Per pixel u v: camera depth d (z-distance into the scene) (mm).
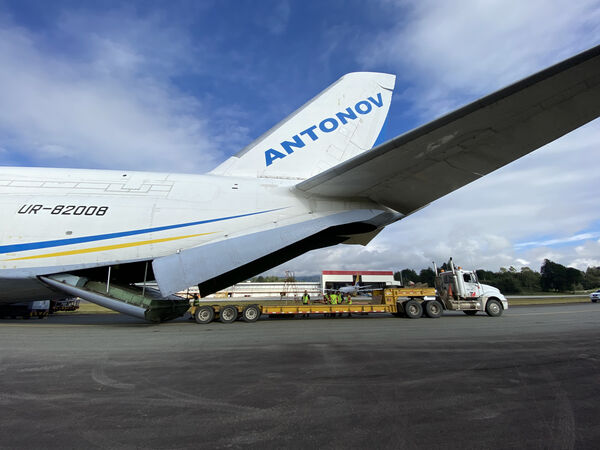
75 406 3174
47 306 15641
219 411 3053
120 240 9844
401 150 8031
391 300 13031
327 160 12680
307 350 5734
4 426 2734
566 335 7449
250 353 5492
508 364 4715
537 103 6398
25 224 9602
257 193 11242
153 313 9828
